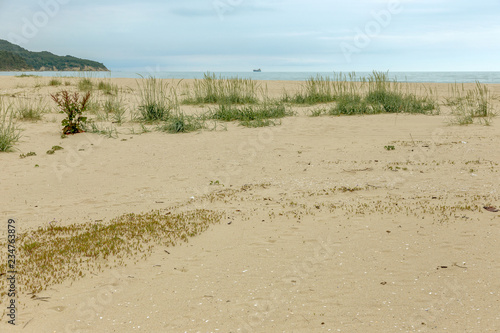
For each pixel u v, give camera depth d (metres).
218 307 4.19
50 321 3.98
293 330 3.75
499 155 9.98
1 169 10.08
